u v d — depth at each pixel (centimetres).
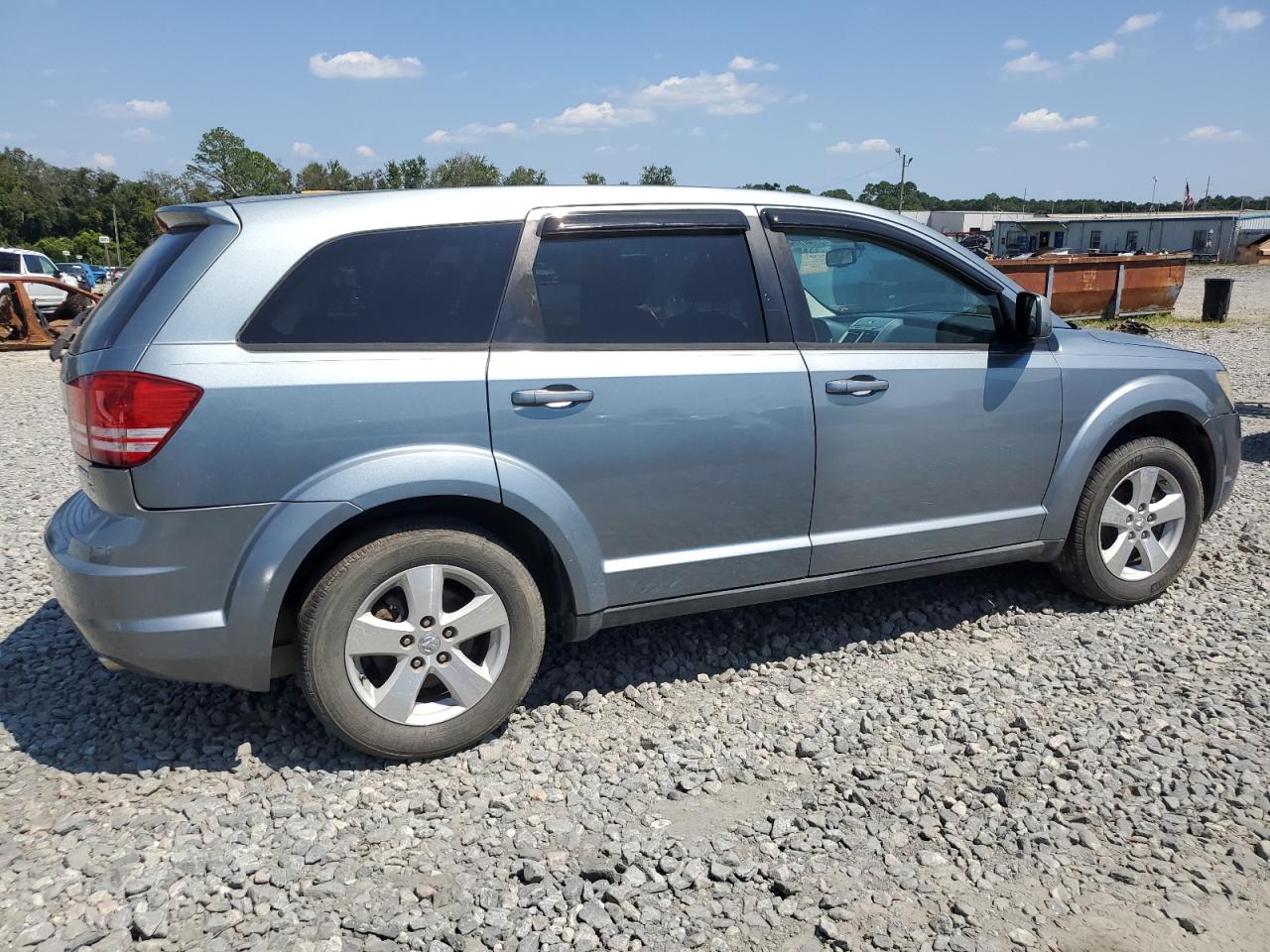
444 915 252
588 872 266
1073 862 275
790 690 378
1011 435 407
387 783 313
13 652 414
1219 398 465
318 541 305
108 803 301
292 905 255
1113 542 446
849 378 372
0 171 11606
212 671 302
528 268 331
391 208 320
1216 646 413
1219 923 250
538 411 323
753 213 371
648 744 337
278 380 294
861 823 292
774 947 243
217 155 9794
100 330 305
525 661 335
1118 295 1770
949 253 405
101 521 298
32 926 245
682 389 344
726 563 362
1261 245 6272
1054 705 363
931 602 461
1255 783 310
